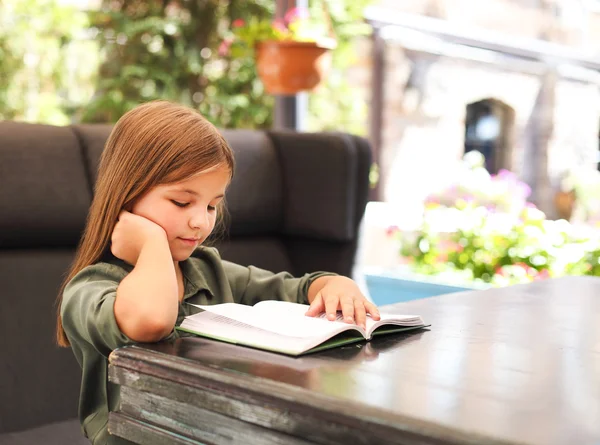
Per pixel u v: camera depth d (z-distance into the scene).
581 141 5.57
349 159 2.07
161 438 0.77
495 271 3.44
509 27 5.44
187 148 1.05
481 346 0.92
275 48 2.98
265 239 2.10
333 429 0.63
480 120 5.38
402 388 0.70
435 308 1.23
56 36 4.77
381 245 4.23
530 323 1.11
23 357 1.57
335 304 1.05
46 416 1.58
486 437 0.57
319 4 4.30
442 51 4.91
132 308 0.92
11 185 1.59
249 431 0.70
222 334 0.91
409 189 4.86
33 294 1.60
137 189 1.07
